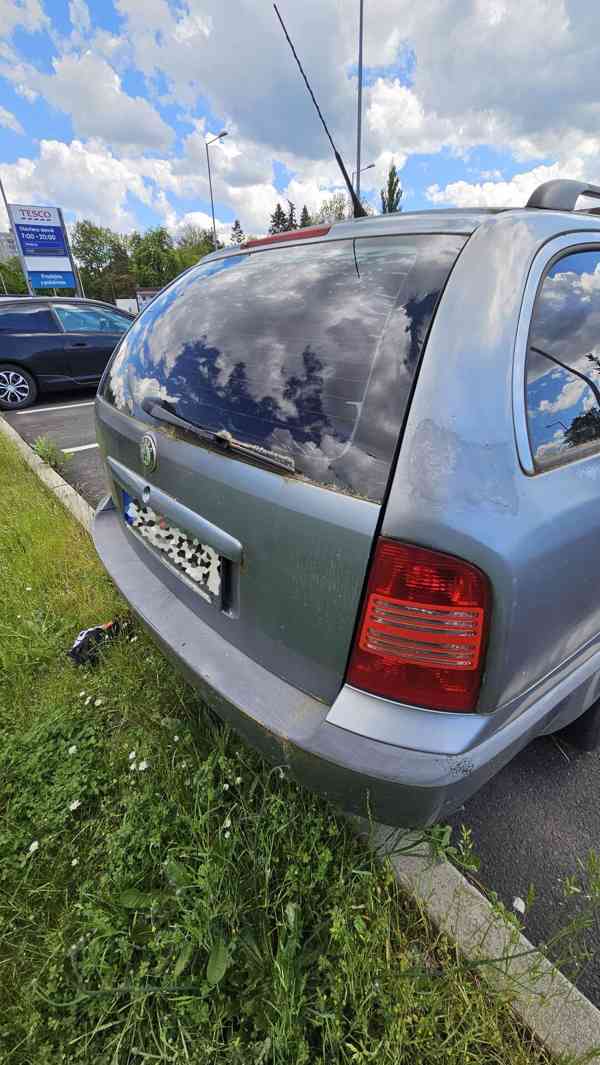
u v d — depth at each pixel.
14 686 2.28
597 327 1.51
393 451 1.09
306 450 1.23
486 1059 1.18
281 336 1.44
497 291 1.18
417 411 1.09
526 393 1.20
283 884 1.43
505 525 1.07
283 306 1.50
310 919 1.40
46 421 7.17
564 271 1.40
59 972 1.32
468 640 1.08
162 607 1.74
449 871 1.55
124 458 1.97
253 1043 1.17
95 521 2.38
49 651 2.46
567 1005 1.26
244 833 1.57
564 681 1.42
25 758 1.92
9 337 7.68
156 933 1.34
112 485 2.22
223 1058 1.17
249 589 1.38
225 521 1.39
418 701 1.12
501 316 1.17
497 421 1.11
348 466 1.14
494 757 1.19
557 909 1.53
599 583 1.41
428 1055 1.16
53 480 4.50
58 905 1.52
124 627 2.54
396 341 1.19
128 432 1.87
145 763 1.74
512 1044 1.22
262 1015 1.20
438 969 1.35
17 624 2.64
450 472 1.05
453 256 1.24
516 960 1.35
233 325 1.60
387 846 1.56
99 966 1.31
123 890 1.48
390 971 1.26
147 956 1.35
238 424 1.40
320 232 1.64
